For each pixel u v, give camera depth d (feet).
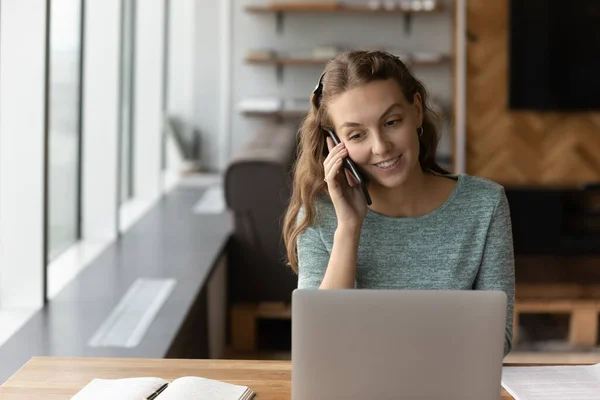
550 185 19.10
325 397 5.13
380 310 5.05
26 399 5.80
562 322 16.94
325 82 6.40
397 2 25.91
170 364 6.44
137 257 15.21
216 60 26.58
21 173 11.83
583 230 18.65
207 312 13.98
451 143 23.52
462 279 6.63
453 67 23.54
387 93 6.16
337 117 6.31
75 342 10.55
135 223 18.39
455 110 21.43
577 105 19.51
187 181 24.31
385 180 6.32
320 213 6.79
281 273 16.03
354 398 5.11
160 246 16.06
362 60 6.26
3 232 11.92
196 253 15.37
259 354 15.55
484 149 19.79
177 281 13.57
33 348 10.30
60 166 15.52
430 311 5.04
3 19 11.46
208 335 14.03
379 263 6.64
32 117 11.69
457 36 20.71
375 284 6.65
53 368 6.37
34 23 11.48
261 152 16.46
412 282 6.63
